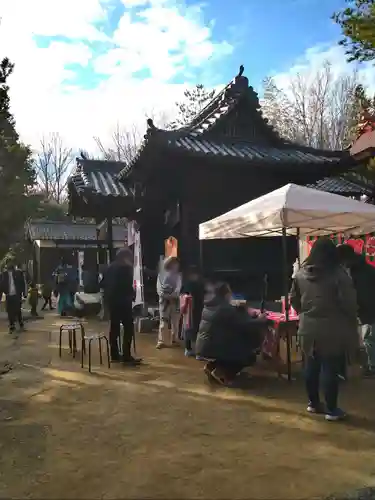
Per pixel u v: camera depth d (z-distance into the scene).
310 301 4.60
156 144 9.70
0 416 4.86
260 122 12.26
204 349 5.81
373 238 7.98
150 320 10.13
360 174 13.82
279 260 12.06
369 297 5.85
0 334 10.67
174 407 5.07
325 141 30.55
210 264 11.49
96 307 13.67
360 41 5.71
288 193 6.06
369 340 6.12
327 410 4.66
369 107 12.48
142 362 7.21
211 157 10.22
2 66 7.27
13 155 16.16
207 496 3.20
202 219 11.39
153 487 3.34
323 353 4.52
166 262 8.45
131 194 12.62
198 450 3.95
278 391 5.58
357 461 3.71
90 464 3.72
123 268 7.16
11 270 11.07
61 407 5.13
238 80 12.27
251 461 3.73
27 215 20.80
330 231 7.60
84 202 13.20
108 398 5.43
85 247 26.28
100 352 7.20
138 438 4.23
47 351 8.41
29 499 3.19
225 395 5.46
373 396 5.35
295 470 3.57
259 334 6.00
